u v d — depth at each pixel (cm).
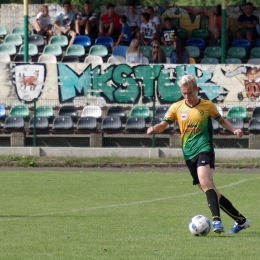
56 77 8094
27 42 8375
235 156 7112
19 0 12619
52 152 7256
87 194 4741
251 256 2541
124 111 7925
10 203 4266
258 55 9225
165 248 2705
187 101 2905
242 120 7694
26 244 2823
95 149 7225
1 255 2578
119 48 9038
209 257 2519
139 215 3728
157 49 8594
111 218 3612
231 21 9894
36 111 7794
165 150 7206
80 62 8919
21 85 8088
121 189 5038
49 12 10175
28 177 5850
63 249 2700
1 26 10238
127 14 9675
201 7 10012
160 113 7812
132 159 6969
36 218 3619
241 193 4794
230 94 7981
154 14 9612
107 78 8094
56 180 5631
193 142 2889
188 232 3130
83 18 9650
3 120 7988
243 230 3186
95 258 2506
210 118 2905
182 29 9888
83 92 8094
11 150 7281
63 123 7700
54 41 9550
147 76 8050
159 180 5666
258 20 9650
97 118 7831
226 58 9131
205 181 2841
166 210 3938
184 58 8619
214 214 2844
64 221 3509
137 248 2711
